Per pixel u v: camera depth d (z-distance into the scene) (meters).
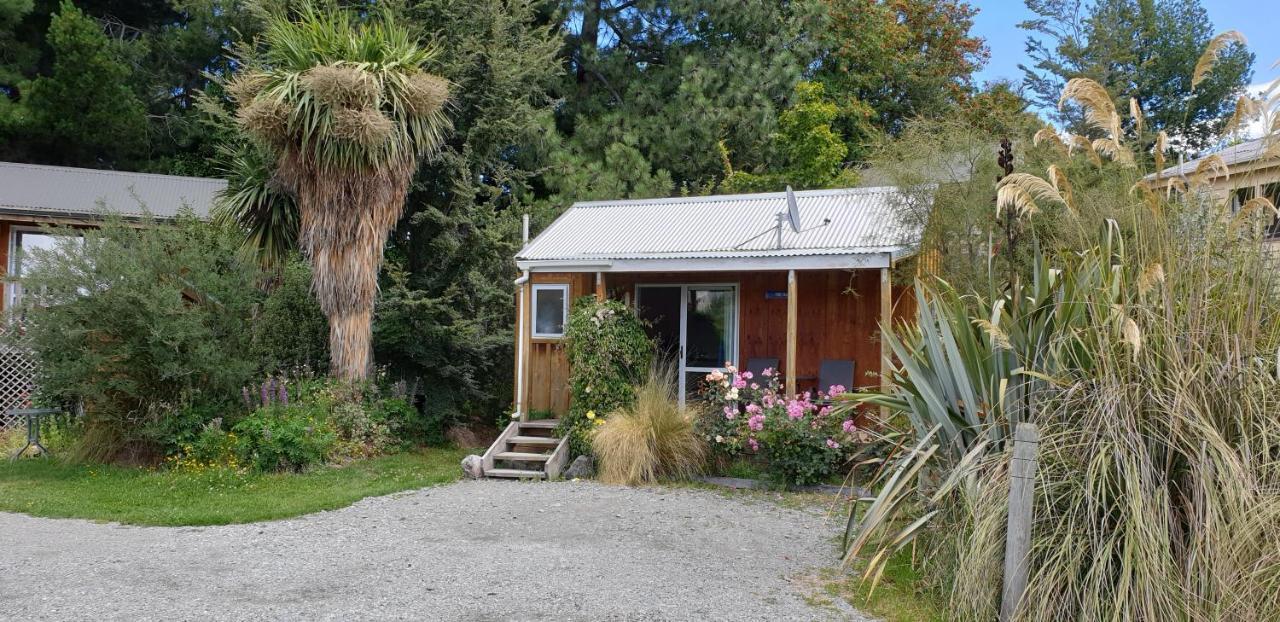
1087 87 5.06
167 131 22.64
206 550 6.55
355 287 11.59
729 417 9.99
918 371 5.71
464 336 13.52
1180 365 4.50
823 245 10.29
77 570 5.88
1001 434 5.29
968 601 4.73
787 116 19.94
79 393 10.27
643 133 19.72
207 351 10.37
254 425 10.31
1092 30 30.38
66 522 7.61
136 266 10.17
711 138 19.56
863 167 14.24
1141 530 4.22
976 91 26.30
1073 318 4.99
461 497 8.98
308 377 12.44
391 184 11.67
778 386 10.20
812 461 9.16
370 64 11.19
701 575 5.89
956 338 5.74
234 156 13.53
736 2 20.34
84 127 20.69
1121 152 4.99
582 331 10.71
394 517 7.91
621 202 13.64
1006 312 5.52
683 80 20.02
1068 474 4.61
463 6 14.36
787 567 6.15
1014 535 4.55
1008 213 7.31
